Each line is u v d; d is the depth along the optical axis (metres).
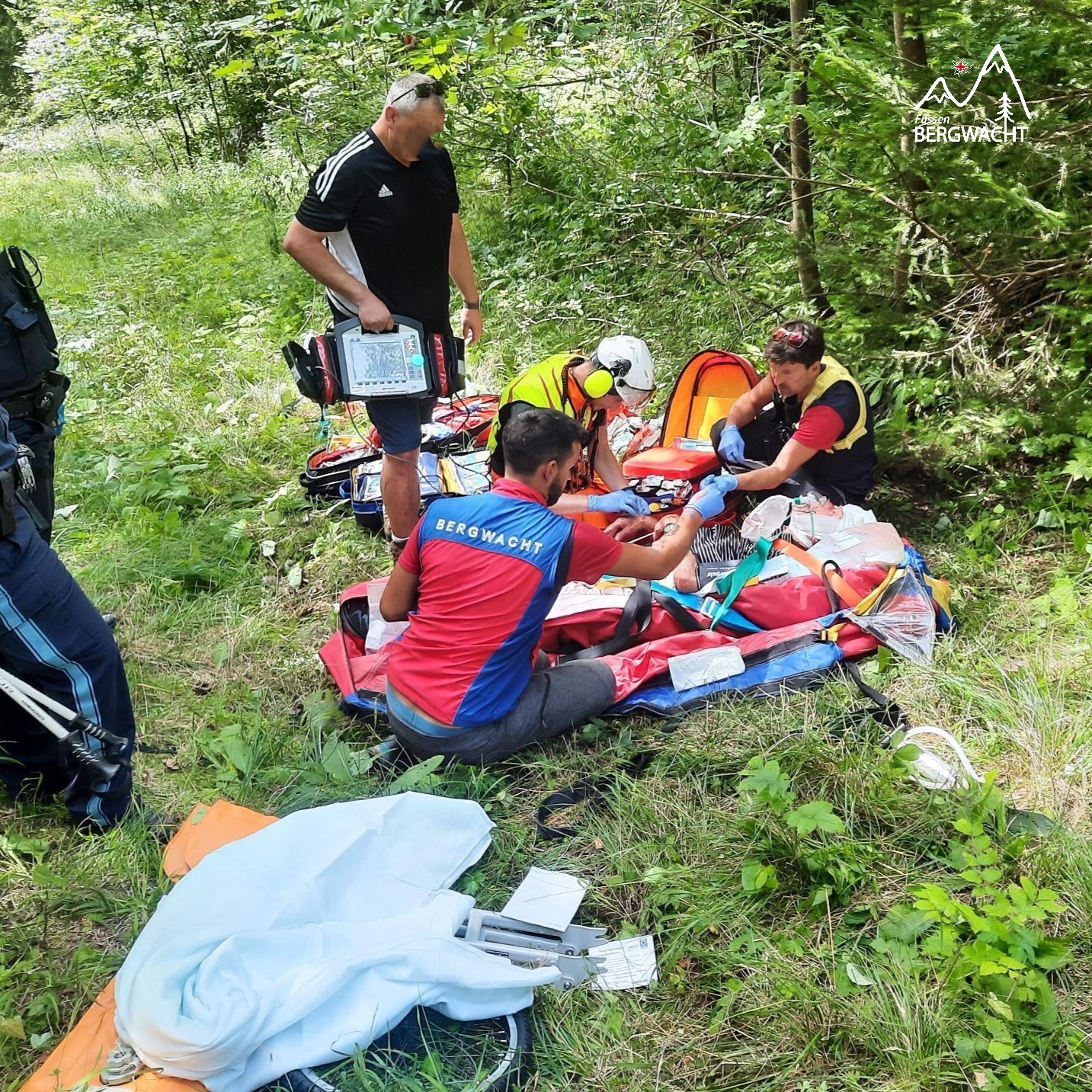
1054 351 4.44
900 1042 2.20
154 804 3.02
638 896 2.67
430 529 3.03
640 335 5.94
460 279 4.42
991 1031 2.15
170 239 9.60
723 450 4.16
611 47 7.55
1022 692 3.19
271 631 3.94
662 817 2.87
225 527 4.61
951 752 3.06
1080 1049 2.17
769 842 2.70
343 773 3.05
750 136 5.20
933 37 4.30
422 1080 2.16
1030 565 3.98
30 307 3.07
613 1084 2.20
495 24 5.99
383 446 4.12
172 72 13.48
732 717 3.21
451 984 2.23
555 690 3.15
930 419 4.64
